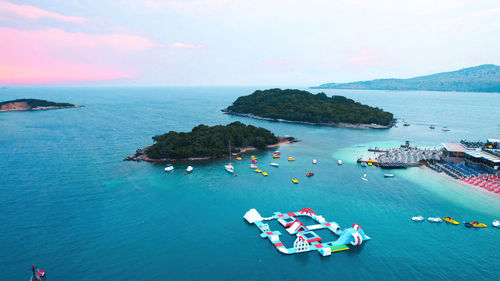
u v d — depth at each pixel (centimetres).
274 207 10906
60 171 14838
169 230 9156
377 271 7344
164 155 17300
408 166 16250
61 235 8812
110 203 11056
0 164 15975
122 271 7244
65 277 7025
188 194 12012
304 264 7619
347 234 8600
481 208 10769
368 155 18662
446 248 8306
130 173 14688
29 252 7975
